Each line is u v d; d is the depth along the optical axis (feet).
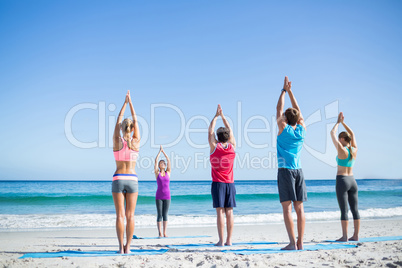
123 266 11.10
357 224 18.19
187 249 15.55
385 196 81.20
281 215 42.75
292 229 14.34
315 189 107.24
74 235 26.50
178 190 103.96
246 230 28.91
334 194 79.10
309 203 64.28
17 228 33.32
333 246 15.34
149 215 44.09
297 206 14.30
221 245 16.70
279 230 28.81
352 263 11.25
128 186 14.12
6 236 25.70
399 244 15.81
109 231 29.78
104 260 12.31
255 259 12.08
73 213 51.11
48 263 11.80
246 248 15.66
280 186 14.30
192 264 11.46
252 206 60.95
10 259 12.71
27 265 11.43
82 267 11.09
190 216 44.34
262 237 23.00
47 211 53.78
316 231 26.84
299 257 12.41
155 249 15.83
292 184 13.98
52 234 27.32
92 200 66.33
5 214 48.26
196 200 68.49
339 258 12.14
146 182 145.28
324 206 58.80
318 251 13.78
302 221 14.25
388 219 38.88
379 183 156.04
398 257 12.10
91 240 22.82
